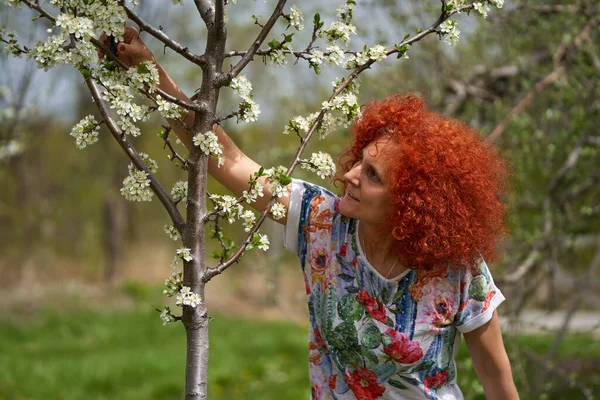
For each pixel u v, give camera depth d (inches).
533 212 176.1
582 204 184.2
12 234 551.5
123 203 556.4
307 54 72.4
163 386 257.4
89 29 61.8
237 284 509.7
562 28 165.8
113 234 531.2
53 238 568.4
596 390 191.9
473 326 78.6
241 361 304.5
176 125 74.9
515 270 166.1
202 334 69.9
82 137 67.6
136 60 70.2
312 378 83.4
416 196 72.1
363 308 78.2
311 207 80.3
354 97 72.7
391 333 77.4
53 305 447.5
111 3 63.7
